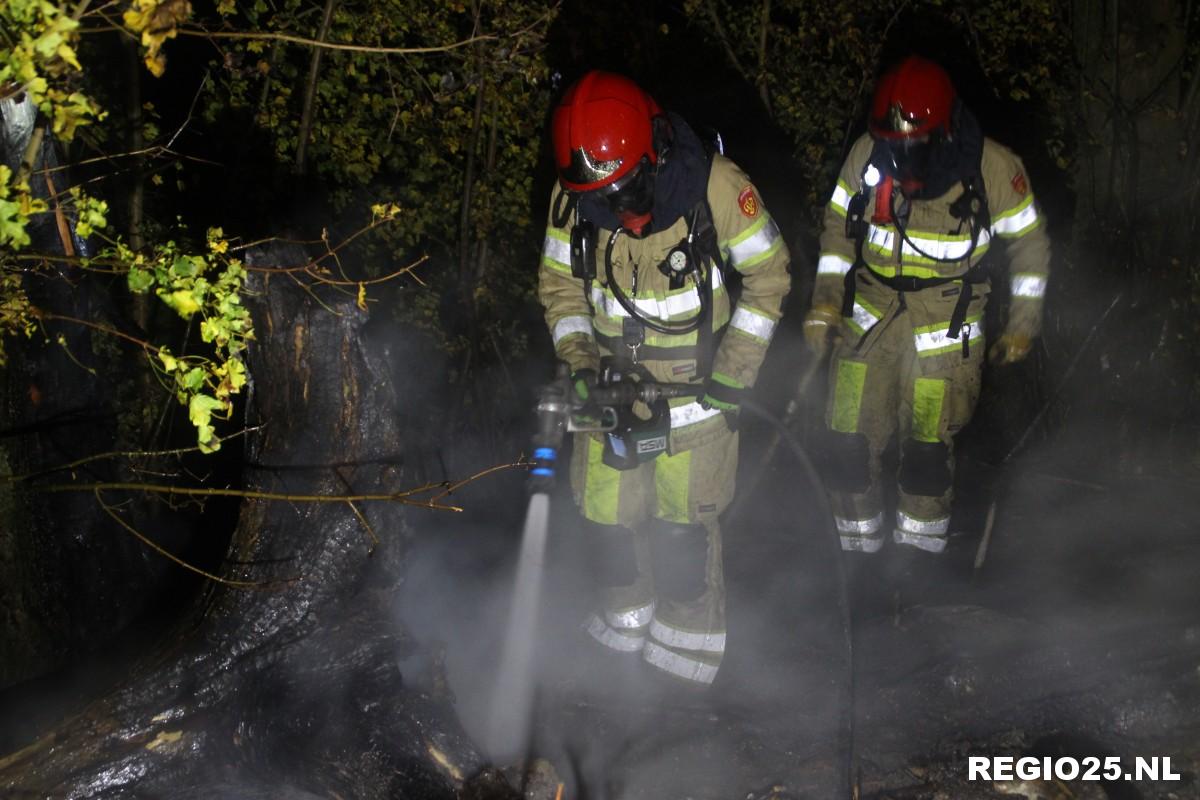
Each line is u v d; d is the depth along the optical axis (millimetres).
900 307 4215
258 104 4891
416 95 5242
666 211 3248
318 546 3246
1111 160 6430
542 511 3139
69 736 2973
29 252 3477
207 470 4902
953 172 3979
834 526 3357
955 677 3787
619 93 3188
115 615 3994
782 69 6125
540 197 5660
